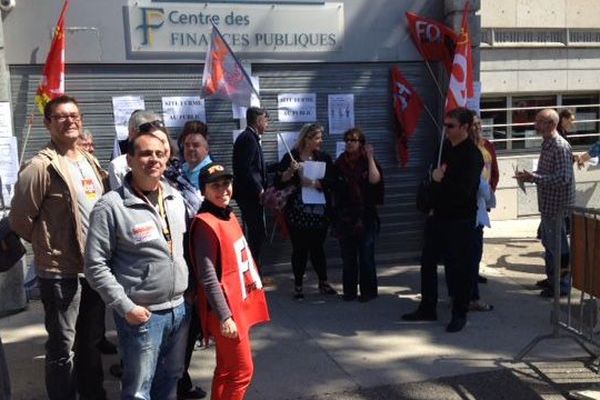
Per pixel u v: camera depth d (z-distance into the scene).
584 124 11.48
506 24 10.59
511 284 7.27
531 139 11.22
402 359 5.15
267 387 4.64
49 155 3.98
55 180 3.96
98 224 3.34
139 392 3.44
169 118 7.16
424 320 6.07
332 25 7.54
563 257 6.58
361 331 5.80
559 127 8.84
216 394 3.76
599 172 11.32
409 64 7.95
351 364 5.06
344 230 6.55
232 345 3.67
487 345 5.44
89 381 4.29
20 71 6.64
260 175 6.75
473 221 5.67
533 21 10.71
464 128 5.52
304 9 7.42
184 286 3.54
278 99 7.53
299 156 6.68
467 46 6.93
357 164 6.50
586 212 4.77
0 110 6.28
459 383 4.70
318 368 4.99
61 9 6.66
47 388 4.10
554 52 10.96
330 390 4.60
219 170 3.66
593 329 4.97
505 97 11.01
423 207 5.89
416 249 8.26
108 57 6.86
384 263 8.12
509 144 11.09
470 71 7.01
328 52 7.57
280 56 7.41
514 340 5.55
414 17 7.78
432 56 7.93
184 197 4.29
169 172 4.32
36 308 6.55
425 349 5.36
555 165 6.62
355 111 7.83
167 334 3.53
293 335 5.70
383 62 7.84
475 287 6.29
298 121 7.63
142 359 3.42
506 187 11.02
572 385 4.66
